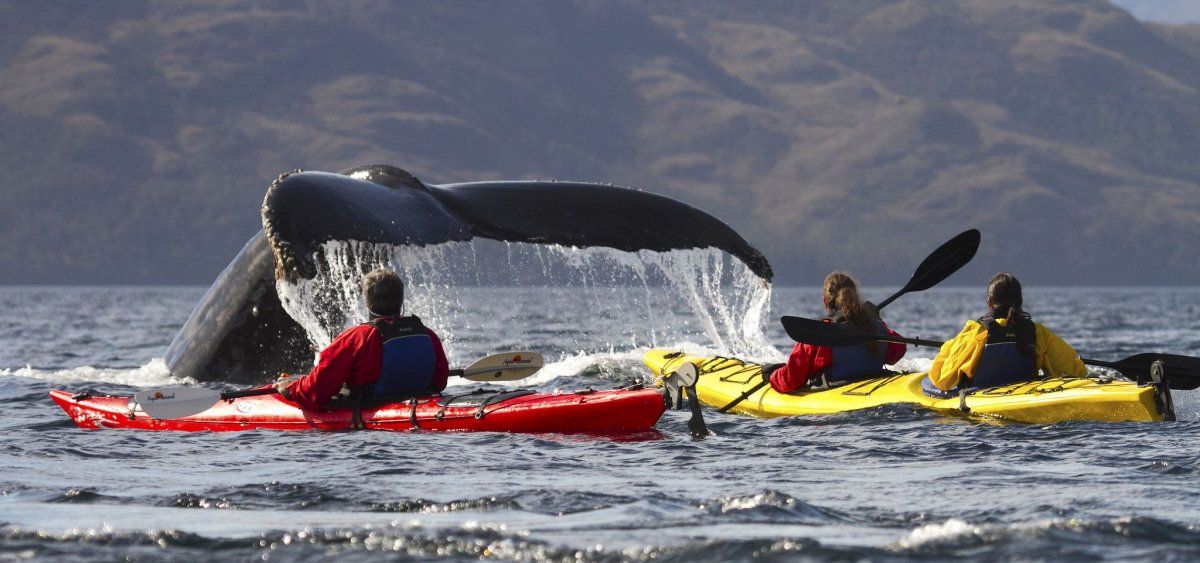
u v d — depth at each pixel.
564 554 17.81
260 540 18.59
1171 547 17.91
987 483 24.52
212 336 43.50
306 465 27.48
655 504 21.77
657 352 48.34
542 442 30.62
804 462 27.78
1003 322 36.03
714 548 17.89
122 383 45.59
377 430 32.94
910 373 38.62
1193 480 24.64
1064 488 23.77
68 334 101.50
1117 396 33.59
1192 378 36.88
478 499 22.31
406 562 17.50
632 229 40.97
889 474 25.94
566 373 49.38
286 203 34.53
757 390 39.19
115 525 19.80
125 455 29.44
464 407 32.66
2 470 26.53
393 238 35.84
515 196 41.09
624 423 31.83
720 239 42.34
